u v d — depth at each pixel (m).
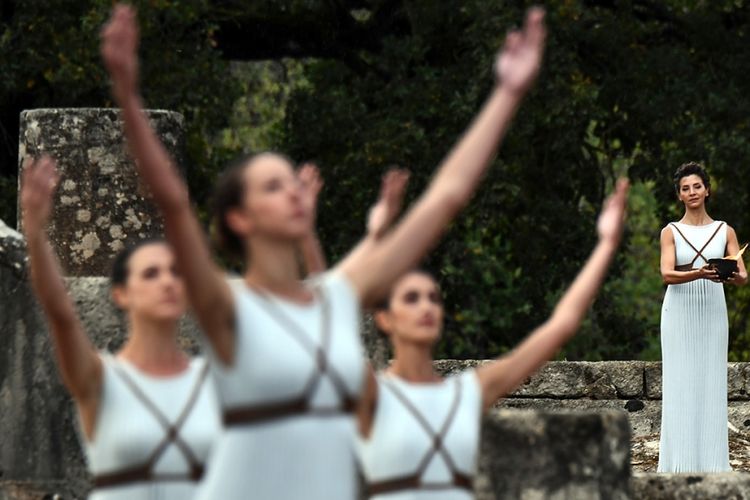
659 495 15.80
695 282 22.41
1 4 39.34
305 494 8.68
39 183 9.72
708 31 43.28
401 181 10.27
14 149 40.78
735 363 29.56
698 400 22.39
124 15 8.03
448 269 49.38
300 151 42.91
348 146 42.12
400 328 11.51
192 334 15.45
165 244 11.44
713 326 22.39
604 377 30.11
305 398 8.72
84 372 10.95
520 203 43.59
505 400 30.19
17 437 15.51
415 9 41.91
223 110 40.06
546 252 44.19
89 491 15.38
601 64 43.28
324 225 42.06
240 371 8.70
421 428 11.23
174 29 39.03
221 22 42.84
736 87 42.59
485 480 13.36
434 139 41.03
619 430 13.59
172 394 11.13
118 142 22.61
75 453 15.41
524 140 41.56
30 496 15.22
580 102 40.53
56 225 22.50
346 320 8.94
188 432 11.05
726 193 42.16
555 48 40.53
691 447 22.41
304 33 43.25
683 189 22.53
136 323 11.31
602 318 45.72
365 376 11.20
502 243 45.62
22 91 38.78
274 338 8.71
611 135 44.44
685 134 41.62
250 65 49.78
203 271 8.59
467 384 11.44
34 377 15.48
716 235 22.41
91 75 37.72
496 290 47.69
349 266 9.20
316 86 44.19
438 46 42.56
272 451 8.68
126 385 11.06
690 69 42.19
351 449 8.93
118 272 11.42
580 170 44.28
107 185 22.53
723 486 15.83
